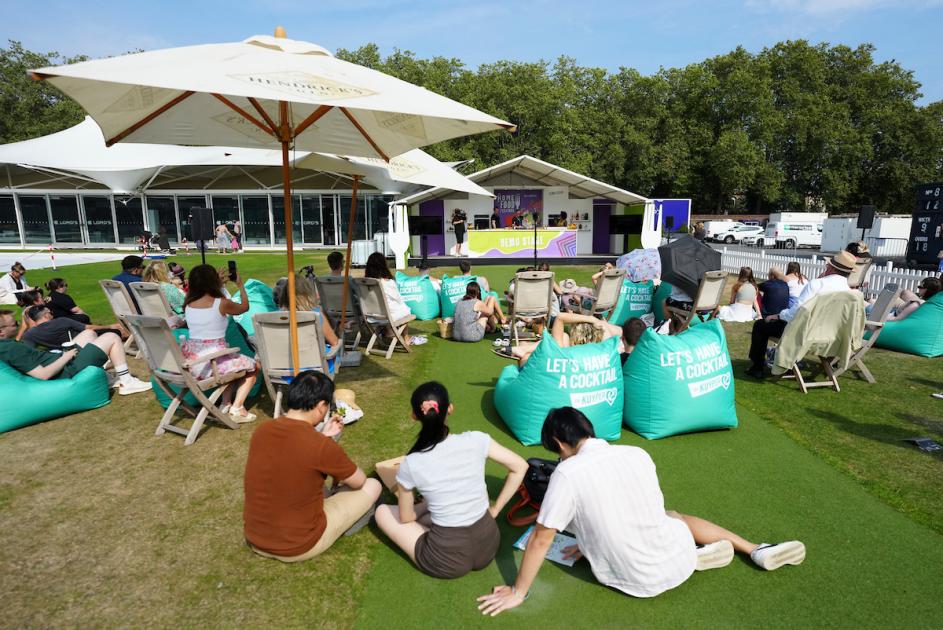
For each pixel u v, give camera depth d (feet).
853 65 134.10
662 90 120.57
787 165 134.51
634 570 8.59
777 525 11.00
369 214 84.84
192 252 77.61
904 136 125.80
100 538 10.61
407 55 115.96
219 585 9.34
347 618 8.60
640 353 14.94
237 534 10.77
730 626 8.36
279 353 15.21
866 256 30.35
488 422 16.11
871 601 8.88
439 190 56.75
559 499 8.14
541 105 103.86
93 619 8.57
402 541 9.64
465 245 63.31
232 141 16.90
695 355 14.67
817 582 9.33
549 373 13.94
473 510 9.04
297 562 9.89
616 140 116.57
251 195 82.64
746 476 12.94
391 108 10.52
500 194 69.82
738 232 116.57
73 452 14.21
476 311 25.38
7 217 80.64
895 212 137.90
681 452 14.19
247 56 11.50
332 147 17.90
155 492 12.27
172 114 14.53
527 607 8.77
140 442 14.82
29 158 25.26
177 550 10.26
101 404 17.39
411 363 22.18
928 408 17.21
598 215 74.13
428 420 8.75
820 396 18.38
